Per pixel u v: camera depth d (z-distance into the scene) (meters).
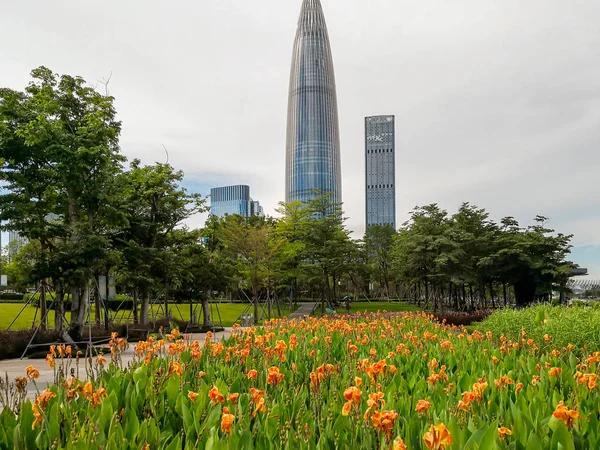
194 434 3.34
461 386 4.36
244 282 29.92
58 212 15.67
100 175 15.09
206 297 23.72
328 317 17.30
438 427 2.34
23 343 13.19
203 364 5.62
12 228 13.62
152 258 18.94
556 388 4.48
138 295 23.70
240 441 2.74
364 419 3.03
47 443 3.12
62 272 13.50
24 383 4.09
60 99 15.69
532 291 30.19
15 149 13.96
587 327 9.34
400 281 38.16
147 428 3.15
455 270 28.70
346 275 44.91
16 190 14.58
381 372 4.43
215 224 26.75
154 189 19.28
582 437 3.04
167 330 20.20
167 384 4.10
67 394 3.88
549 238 28.06
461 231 28.97
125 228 18.48
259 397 3.49
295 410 3.67
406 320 14.45
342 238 32.06
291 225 31.67
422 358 6.10
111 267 17.50
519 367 5.39
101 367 4.85
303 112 127.00
